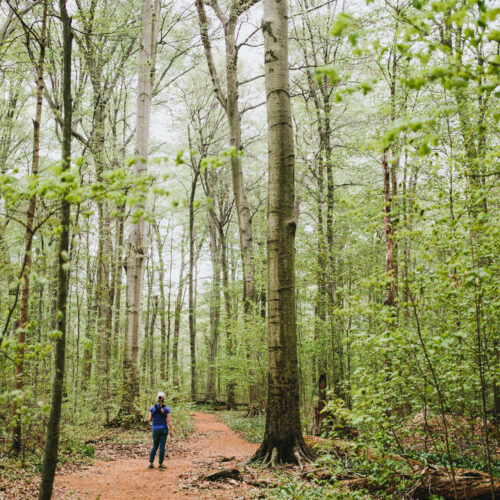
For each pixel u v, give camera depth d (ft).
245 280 56.95
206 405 84.38
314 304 42.06
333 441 19.31
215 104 81.56
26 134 57.36
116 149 57.41
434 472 15.81
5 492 18.24
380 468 14.99
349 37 8.18
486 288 14.79
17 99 49.39
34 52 35.65
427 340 13.69
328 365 43.47
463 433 19.29
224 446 35.60
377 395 13.93
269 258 26.21
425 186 29.96
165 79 68.95
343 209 49.32
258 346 46.52
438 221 12.36
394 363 14.20
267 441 24.34
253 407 58.03
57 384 11.80
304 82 63.67
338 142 65.26
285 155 26.91
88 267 53.06
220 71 80.48
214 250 94.94
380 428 14.85
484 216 11.84
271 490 17.70
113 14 45.62
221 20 54.39
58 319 11.57
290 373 24.81
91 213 9.91
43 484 11.34
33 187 9.74
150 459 25.29
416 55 8.81
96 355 54.13
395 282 14.02
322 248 41.32
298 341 42.96
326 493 15.42
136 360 43.93
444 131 25.48
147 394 44.68
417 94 30.89
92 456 27.76
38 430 25.35
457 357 15.89
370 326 24.61
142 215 9.91
